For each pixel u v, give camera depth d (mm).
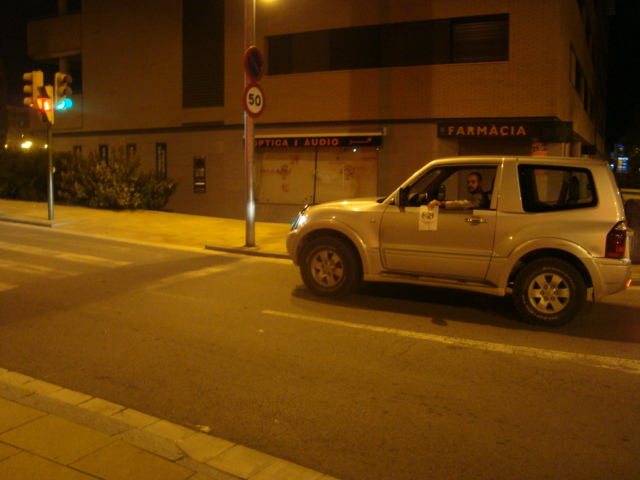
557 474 4137
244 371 5992
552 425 4871
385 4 17891
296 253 8977
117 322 7574
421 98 17609
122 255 12141
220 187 21109
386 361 6301
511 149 17688
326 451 4438
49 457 4102
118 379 5762
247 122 12922
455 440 4613
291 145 19047
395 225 8156
